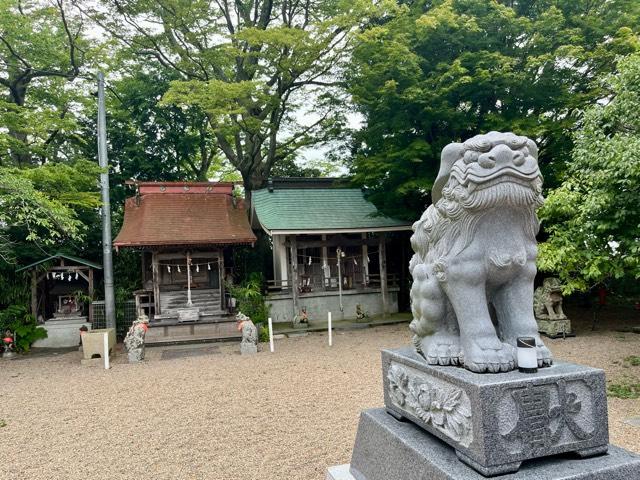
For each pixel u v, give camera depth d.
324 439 5.19
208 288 14.16
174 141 17.34
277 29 12.81
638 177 5.83
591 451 2.61
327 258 15.18
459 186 2.78
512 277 2.96
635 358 7.98
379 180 13.89
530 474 2.42
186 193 14.66
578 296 14.70
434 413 2.88
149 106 16.61
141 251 13.75
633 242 6.54
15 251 12.59
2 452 5.30
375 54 11.98
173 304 13.44
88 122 16.22
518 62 11.61
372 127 13.20
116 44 14.07
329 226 13.48
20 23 12.55
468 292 2.87
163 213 13.65
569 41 11.12
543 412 2.52
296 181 16.73
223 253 13.39
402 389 3.31
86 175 11.30
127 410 6.69
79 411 6.77
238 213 14.36
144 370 9.29
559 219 8.41
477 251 2.86
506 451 2.43
